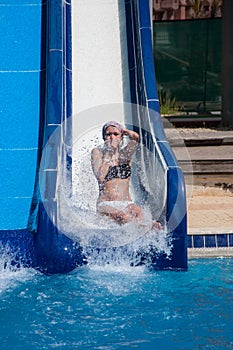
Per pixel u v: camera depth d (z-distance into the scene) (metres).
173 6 33.75
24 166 13.49
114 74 15.63
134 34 15.79
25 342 8.55
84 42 16.05
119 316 9.50
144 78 13.99
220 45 34.53
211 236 12.80
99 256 11.55
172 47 34.97
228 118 25.25
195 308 9.80
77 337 8.73
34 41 15.35
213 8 33.47
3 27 15.48
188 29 34.75
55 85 13.32
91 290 10.59
